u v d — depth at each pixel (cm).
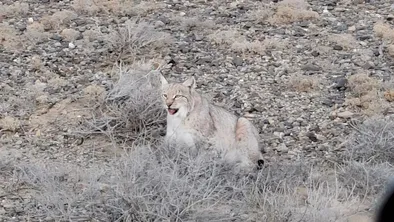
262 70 1861
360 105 1700
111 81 1786
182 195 1233
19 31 2038
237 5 2248
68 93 1738
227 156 1434
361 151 1490
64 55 1919
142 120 1587
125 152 1406
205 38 2020
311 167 1410
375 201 1299
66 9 2198
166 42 1975
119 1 2220
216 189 1286
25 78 1800
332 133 1594
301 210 1267
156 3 2247
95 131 1582
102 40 1994
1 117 1639
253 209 1277
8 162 1434
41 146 1536
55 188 1316
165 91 1444
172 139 1443
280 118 1653
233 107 1691
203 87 1770
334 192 1327
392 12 2205
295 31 2077
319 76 1833
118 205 1233
